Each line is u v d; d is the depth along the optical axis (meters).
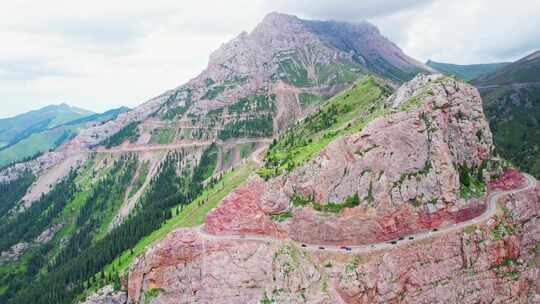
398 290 138.25
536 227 170.50
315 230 151.38
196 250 150.88
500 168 184.00
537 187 180.62
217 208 163.38
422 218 153.62
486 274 148.25
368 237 149.00
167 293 150.75
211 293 143.62
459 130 175.25
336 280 138.00
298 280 138.12
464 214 158.12
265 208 157.88
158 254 154.38
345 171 157.50
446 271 144.12
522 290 152.50
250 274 142.38
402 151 159.38
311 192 157.00
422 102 168.50
